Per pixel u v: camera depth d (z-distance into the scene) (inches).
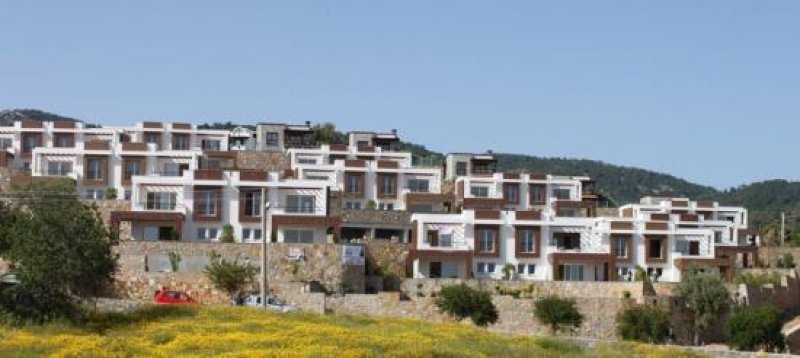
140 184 4712.1
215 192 4717.0
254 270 4133.9
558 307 3978.8
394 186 5767.7
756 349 3993.6
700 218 5925.2
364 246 4702.3
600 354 2544.3
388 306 4008.4
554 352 2461.9
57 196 3860.7
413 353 2121.1
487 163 6796.3
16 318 2664.9
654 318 4018.2
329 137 7549.2
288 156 6215.6
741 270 5319.9
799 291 5132.9
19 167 5935.0
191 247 4315.9
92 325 2659.9
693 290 4279.0
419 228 4803.2
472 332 2881.4
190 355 2086.6
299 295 4013.3
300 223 4658.0
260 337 2349.9
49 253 2751.0
